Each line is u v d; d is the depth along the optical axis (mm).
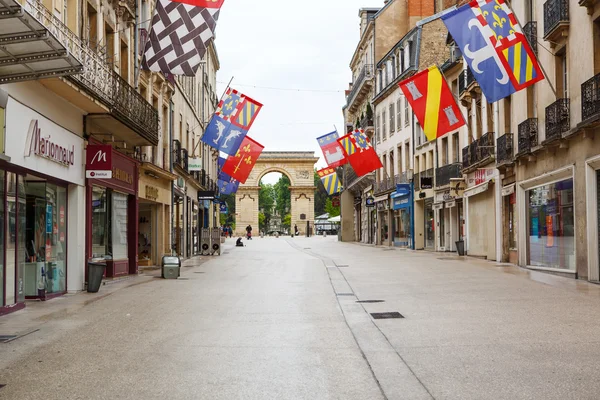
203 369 6727
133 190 20609
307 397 5602
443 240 35500
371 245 49656
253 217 93000
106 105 15375
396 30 49906
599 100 14469
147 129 18969
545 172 18859
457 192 30156
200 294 14242
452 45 32062
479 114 28203
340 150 37938
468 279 16297
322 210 131750
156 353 7574
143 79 22234
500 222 24156
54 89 13312
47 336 8781
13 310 11469
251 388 5930
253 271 21688
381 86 48562
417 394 5613
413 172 40031
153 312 11219
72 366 6902
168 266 18953
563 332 8266
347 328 9297
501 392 5586
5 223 11469
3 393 5816
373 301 12438
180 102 31266
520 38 15328
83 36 15461
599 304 10875
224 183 37250
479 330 8656
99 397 5656
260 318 10414
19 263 12141
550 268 18578
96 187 17078
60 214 14797
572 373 6152
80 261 15328
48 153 13219
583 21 15570
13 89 11461
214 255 34594
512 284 14711
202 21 16828
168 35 16688
